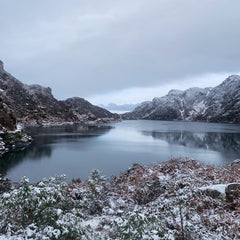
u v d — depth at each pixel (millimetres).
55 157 35062
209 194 7445
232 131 94625
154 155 38344
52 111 157375
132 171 14906
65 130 93562
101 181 12664
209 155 38344
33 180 21875
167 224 6223
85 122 170375
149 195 9219
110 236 5805
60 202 7148
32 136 64750
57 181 9789
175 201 7129
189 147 48438
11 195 5602
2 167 27500
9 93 139125
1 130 40688
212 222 5938
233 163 14758
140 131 97188
